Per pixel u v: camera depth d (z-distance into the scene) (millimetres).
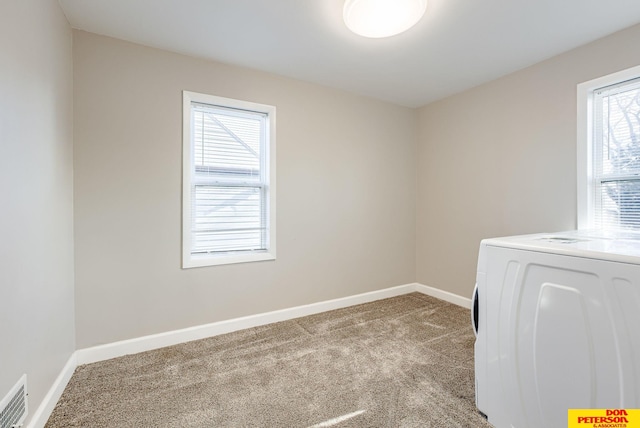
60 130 1745
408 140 3598
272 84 2693
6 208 1151
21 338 1254
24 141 1301
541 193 2469
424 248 3582
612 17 1878
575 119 2256
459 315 2867
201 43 2184
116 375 1861
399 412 1521
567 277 1162
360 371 1898
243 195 2664
